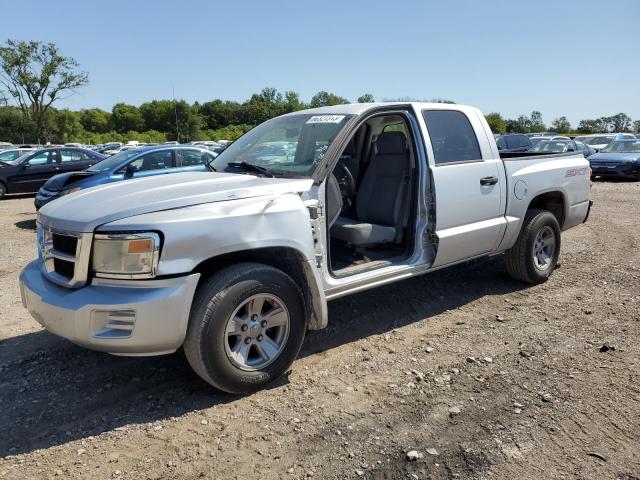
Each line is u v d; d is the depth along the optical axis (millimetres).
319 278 3617
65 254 3195
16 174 15383
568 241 7801
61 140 79188
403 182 4484
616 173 17203
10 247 8516
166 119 121562
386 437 2893
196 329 3100
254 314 3334
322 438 2902
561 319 4586
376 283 4039
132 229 2986
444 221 4398
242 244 3201
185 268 3031
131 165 10031
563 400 3219
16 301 5488
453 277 5871
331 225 4152
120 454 2805
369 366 3773
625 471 2564
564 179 5648
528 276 5414
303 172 3803
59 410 3262
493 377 3547
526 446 2771
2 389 3539
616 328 4332
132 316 2938
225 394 3412
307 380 3584
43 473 2650
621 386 3367
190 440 2916
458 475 2561
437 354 3943
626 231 8469
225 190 3363
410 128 4344
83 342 3025
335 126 4004
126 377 3678
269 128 4652
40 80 60250
